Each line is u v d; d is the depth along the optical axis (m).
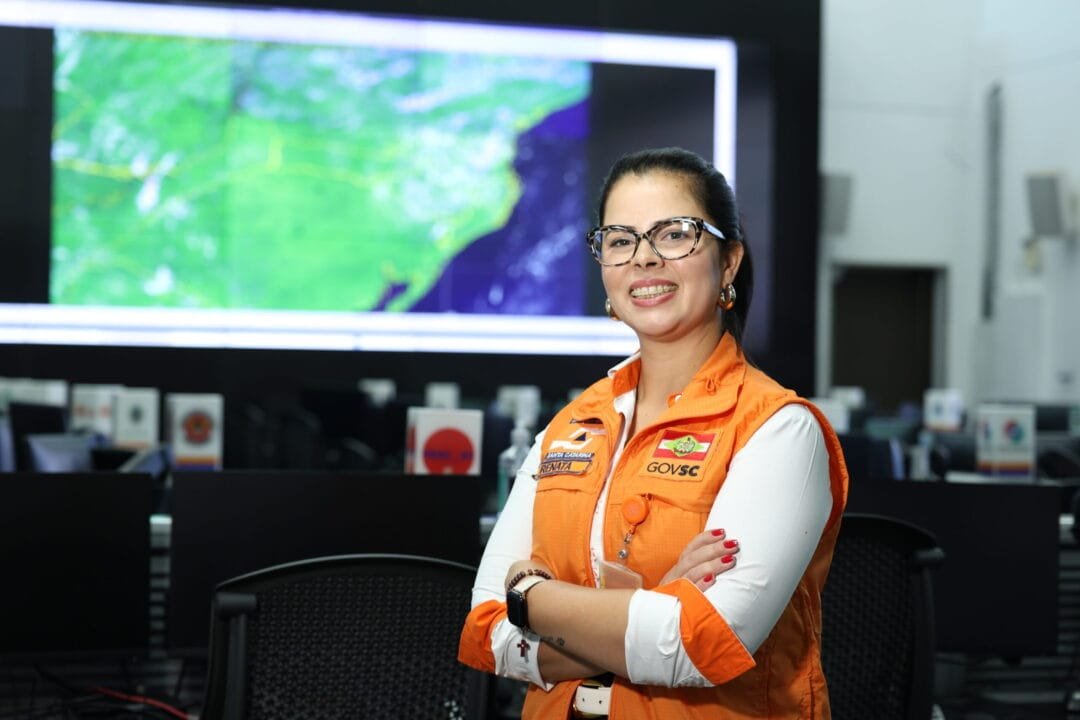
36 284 10.15
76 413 6.12
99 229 10.25
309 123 10.54
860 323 12.74
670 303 1.56
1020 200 11.89
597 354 10.93
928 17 12.52
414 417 3.16
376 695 1.66
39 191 10.16
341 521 2.66
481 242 10.79
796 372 10.90
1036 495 2.85
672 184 1.58
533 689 1.57
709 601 1.38
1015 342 11.73
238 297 10.47
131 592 2.62
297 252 10.55
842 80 12.37
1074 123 11.26
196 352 10.34
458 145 10.74
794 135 10.95
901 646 1.92
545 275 10.88
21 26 10.09
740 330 1.66
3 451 4.70
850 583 1.89
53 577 2.60
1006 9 12.15
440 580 1.68
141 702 3.06
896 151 12.48
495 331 10.81
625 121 10.91
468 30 10.68
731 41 10.80
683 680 1.38
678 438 1.50
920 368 12.84
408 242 10.70
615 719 1.47
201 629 2.60
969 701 3.37
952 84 12.57
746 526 1.42
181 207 10.39
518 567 1.52
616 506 1.51
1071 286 11.24
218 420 4.39
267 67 10.47
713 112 10.99
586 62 10.85
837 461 1.52
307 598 1.64
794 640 1.49
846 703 1.88
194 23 10.34
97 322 10.25
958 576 2.82
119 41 10.25
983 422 4.84
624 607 1.40
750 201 10.93
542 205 10.86
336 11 10.23
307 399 8.81
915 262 12.53
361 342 10.64
